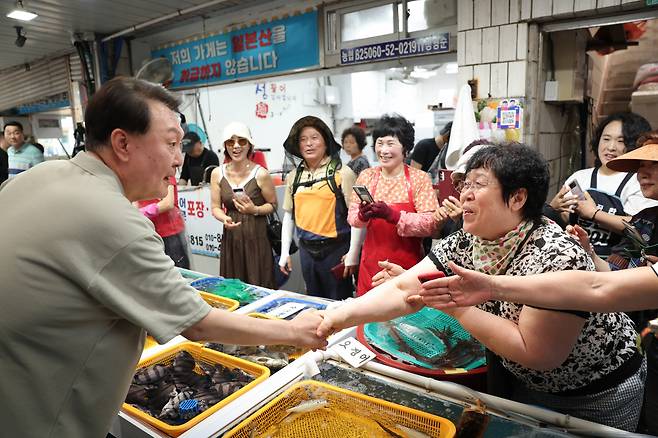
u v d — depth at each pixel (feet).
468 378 3.87
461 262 3.95
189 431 3.26
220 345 4.64
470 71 9.67
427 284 2.94
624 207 6.56
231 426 3.34
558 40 9.53
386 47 11.70
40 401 2.77
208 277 6.91
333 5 12.46
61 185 2.83
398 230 7.02
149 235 2.89
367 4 11.83
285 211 9.10
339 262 8.37
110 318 2.88
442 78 25.77
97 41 16.65
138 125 2.90
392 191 7.47
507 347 3.10
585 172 7.19
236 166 9.30
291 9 13.29
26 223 2.72
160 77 15.97
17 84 22.74
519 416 3.30
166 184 3.26
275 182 13.15
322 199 8.23
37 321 2.66
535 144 9.62
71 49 18.69
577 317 2.91
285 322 3.55
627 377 3.47
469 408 3.41
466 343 4.29
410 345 4.32
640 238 4.75
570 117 11.32
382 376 3.93
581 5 8.24
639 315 4.95
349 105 22.30
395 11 11.38
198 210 11.85
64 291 2.69
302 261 8.71
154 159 3.04
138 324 2.78
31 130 24.57
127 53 17.29
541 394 3.70
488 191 3.30
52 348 2.74
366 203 6.95
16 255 2.65
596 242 6.38
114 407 3.05
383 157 7.43
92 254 2.70
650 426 3.67
